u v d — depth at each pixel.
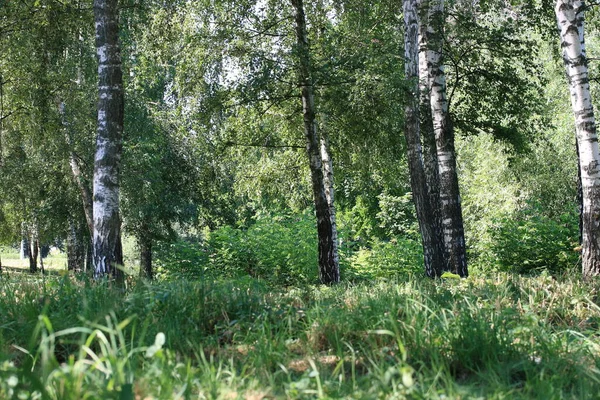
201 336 4.50
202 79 16.16
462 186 29.05
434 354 3.53
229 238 21.20
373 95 14.48
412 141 14.59
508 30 17.00
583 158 10.94
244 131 18.22
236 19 16.16
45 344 2.43
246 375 3.24
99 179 10.84
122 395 2.35
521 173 24.84
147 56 18.16
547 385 3.14
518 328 4.37
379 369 3.10
